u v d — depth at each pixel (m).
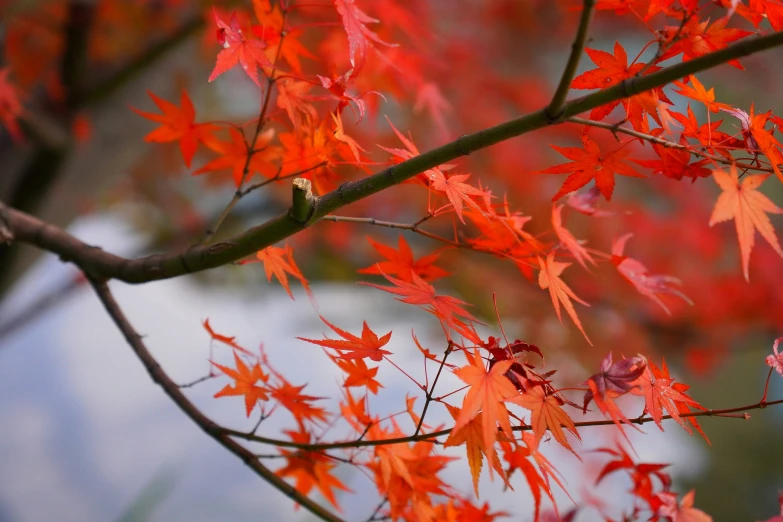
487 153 3.21
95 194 2.45
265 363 1.57
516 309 3.30
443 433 1.51
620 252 1.61
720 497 4.56
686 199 3.59
